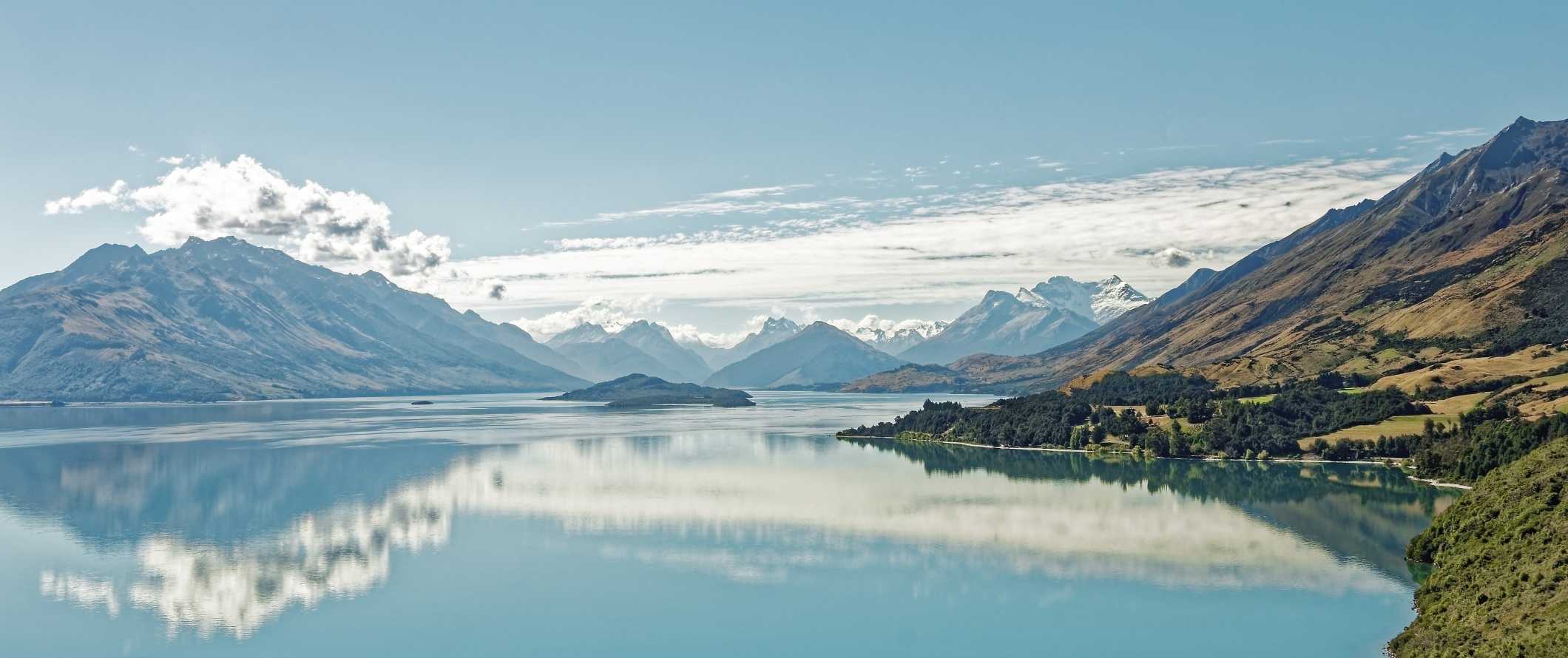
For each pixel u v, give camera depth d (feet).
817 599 605.73
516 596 617.62
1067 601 591.78
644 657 515.50
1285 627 536.42
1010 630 545.03
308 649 530.68
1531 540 505.25
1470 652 412.98
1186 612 565.53
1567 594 419.33
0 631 561.43
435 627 562.25
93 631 560.20
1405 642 475.31
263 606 604.08
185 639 547.90
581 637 543.39
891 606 590.96
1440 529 625.82
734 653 519.19
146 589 641.81
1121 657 503.20
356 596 621.72
